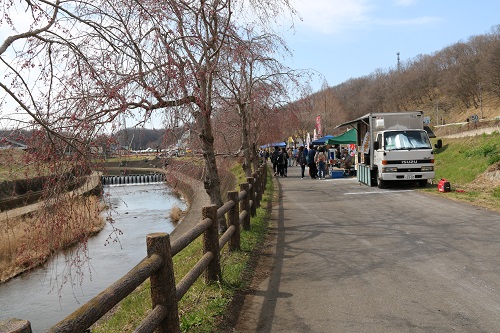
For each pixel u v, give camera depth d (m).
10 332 1.92
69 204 4.98
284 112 16.55
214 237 5.86
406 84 122.31
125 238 20.97
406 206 12.80
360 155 23.44
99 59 5.76
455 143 34.22
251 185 11.52
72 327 2.41
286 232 9.89
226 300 5.36
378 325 4.48
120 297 2.99
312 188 20.61
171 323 3.93
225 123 15.11
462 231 8.88
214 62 8.27
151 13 6.20
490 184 17.16
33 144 4.97
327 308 5.03
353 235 9.12
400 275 6.16
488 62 82.31
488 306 4.88
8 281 13.20
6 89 4.49
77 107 5.44
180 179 9.80
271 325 4.63
